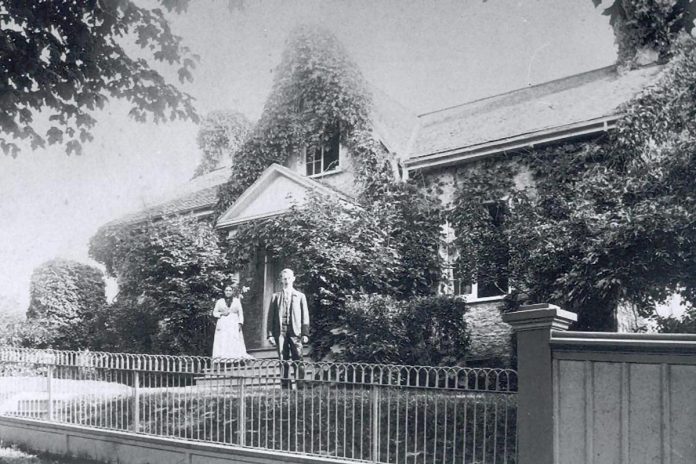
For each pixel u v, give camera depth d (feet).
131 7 35.86
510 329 40.65
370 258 46.78
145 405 33.17
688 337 18.56
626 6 42.01
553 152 42.78
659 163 36.65
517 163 44.47
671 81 39.01
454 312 42.45
